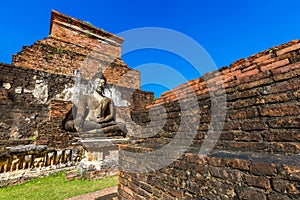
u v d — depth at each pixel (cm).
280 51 184
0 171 479
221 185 149
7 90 649
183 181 184
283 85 163
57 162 584
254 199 126
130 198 263
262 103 175
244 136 184
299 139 141
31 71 713
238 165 139
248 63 217
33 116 683
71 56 855
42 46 789
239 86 203
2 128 616
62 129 645
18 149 507
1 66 651
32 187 456
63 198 381
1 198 389
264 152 162
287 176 111
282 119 156
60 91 767
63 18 895
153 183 222
